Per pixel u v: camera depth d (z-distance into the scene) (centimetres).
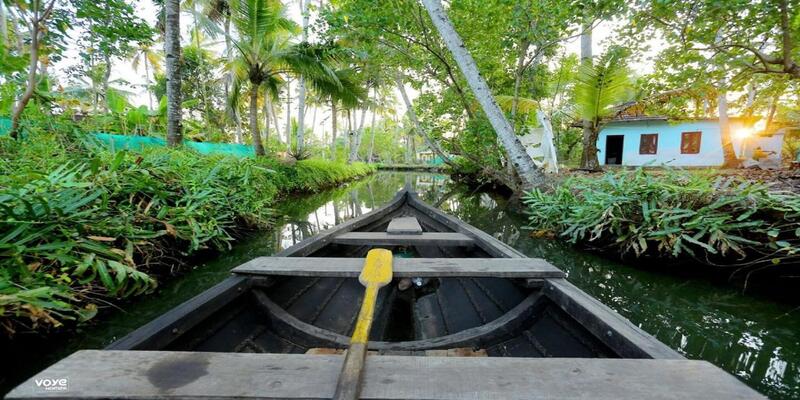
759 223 263
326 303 241
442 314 250
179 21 597
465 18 704
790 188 331
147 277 255
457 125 939
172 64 593
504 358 106
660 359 106
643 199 345
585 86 696
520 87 937
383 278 172
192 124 1121
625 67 620
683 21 446
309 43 811
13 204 222
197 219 384
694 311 243
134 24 578
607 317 138
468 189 1248
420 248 375
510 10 609
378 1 627
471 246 306
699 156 1082
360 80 1006
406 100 981
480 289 254
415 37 753
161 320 133
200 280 312
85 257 222
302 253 251
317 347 174
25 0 434
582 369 101
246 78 898
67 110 574
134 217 300
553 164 962
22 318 188
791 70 427
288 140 1416
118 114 669
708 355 190
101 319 229
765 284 271
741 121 1023
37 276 196
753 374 171
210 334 157
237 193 506
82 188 273
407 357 107
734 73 530
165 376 97
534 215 542
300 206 816
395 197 536
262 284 194
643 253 347
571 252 395
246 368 101
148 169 377
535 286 193
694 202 317
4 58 442
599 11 474
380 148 3691
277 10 830
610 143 1238
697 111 838
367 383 95
